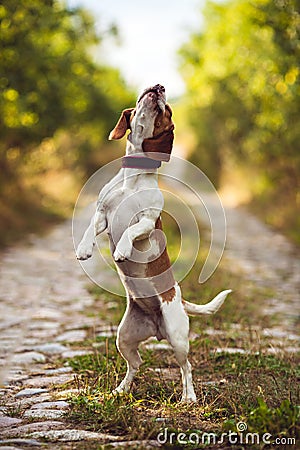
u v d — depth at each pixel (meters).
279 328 10.13
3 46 20.28
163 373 7.46
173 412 5.98
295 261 17.66
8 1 19.48
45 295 12.40
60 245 19.50
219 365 7.87
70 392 6.70
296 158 25.00
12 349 8.62
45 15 21.16
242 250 19.59
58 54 24.34
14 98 21.17
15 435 5.43
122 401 6.14
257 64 20.78
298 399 6.25
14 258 16.91
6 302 11.68
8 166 25.23
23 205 25.08
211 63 30.03
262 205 30.67
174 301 6.23
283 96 20.67
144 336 6.39
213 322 10.06
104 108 33.75
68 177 34.12
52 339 9.20
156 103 5.84
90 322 10.20
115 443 5.22
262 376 7.32
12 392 6.88
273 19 17.72
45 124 24.59
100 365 7.59
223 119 38.50
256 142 28.17
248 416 5.60
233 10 22.47
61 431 5.50
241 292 12.57
